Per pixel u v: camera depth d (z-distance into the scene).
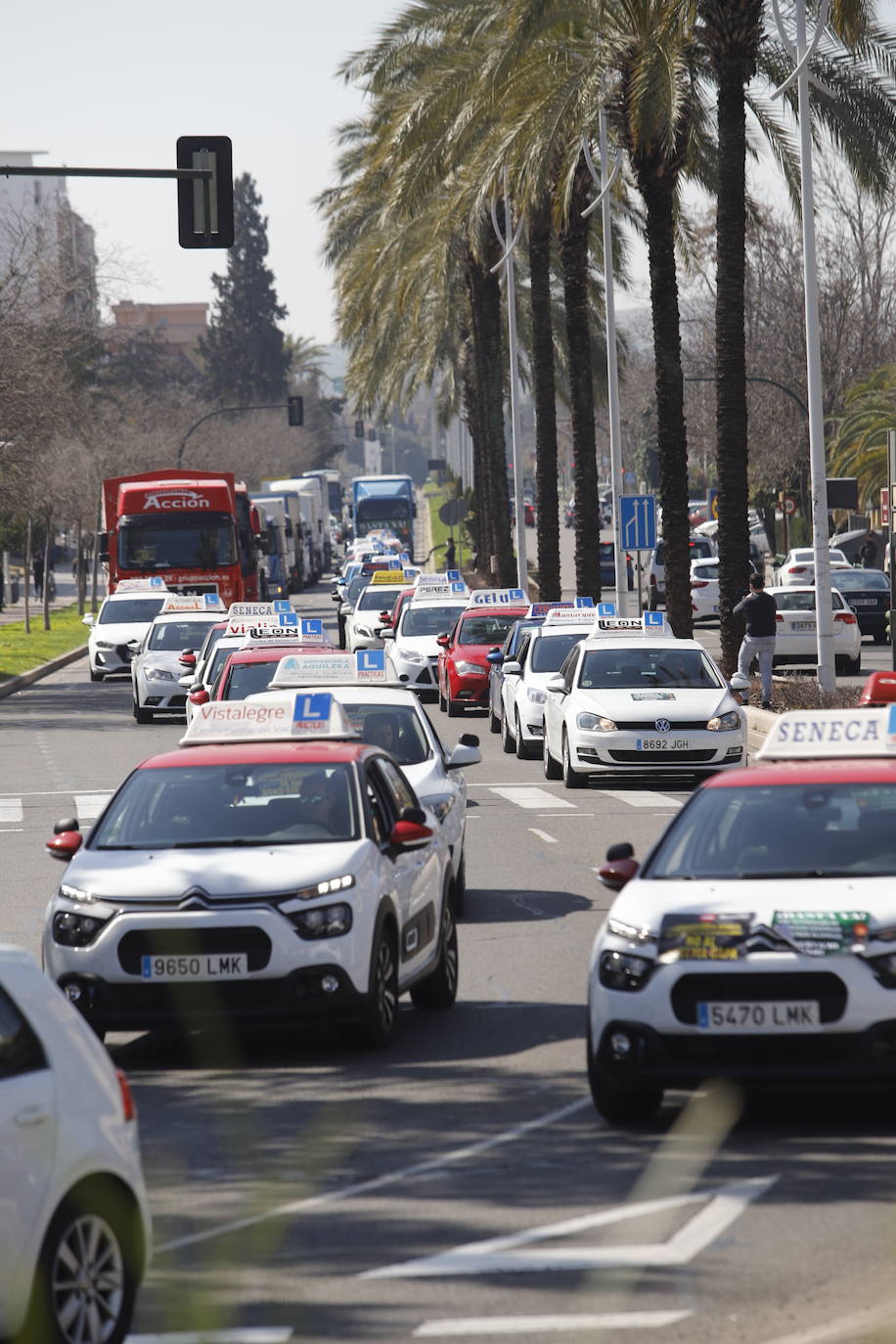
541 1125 27.45
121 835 34.59
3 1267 16.30
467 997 37.91
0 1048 17.03
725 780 30.91
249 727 38.00
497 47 111.88
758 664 104.19
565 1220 22.58
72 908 32.31
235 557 150.50
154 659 106.00
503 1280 20.44
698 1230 21.95
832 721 32.28
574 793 73.62
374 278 174.38
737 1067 26.02
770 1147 25.77
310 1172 25.20
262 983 31.64
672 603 104.88
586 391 134.38
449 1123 27.70
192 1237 22.39
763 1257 20.88
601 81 105.38
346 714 48.78
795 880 27.70
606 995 26.64
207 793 35.22
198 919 31.64
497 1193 23.86
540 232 144.38
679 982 26.22
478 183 136.75
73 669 156.75
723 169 92.62
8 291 150.75
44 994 18.05
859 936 26.05
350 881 32.38
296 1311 19.62
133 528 149.88
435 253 165.88
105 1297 17.84
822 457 95.00
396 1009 35.31
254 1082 31.09
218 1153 26.36
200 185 69.75
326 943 31.73
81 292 192.88
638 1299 19.67
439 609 120.94
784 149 107.19
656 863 29.31
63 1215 17.12
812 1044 25.81
